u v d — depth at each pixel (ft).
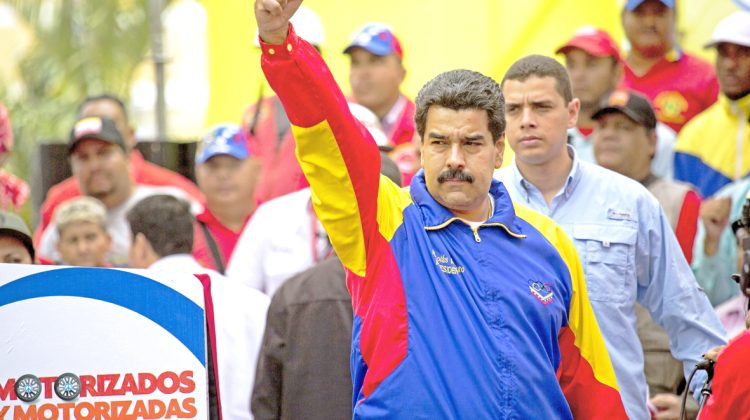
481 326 50.47
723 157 94.27
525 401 50.19
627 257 64.80
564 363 54.95
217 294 70.38
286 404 65.98
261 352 67.15
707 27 109.91
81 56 168.96
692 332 65.05
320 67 48.49
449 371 49.62
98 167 98.48
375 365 49.96
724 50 92.32
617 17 106.73
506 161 96.37
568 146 67.21
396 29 106.52
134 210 76.69
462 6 105.50
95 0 170.71
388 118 94.43
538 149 65.46
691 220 79.15
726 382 53.78
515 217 53.52
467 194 51.34
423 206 52.21
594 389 55.01
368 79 93.66
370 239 50.70
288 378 65.98
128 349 48.60
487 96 51.52
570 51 93.86
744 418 53.31
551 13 105.60
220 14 110.83
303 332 65.98
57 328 47.96
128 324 48.67
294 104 48.39
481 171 51.37
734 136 94.07
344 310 66.03
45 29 170.40
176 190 103.91
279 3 46.44
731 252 85.20
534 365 50.80
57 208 95.66
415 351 49.80
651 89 101.65
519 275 52.01
